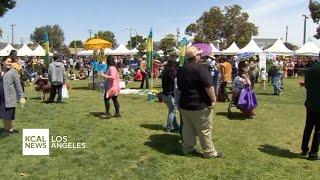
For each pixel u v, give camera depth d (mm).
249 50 23766
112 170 4574
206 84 4812
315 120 5152
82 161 4871
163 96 6418
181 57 9250
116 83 7656
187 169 4633
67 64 27578
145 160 4949
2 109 6137
